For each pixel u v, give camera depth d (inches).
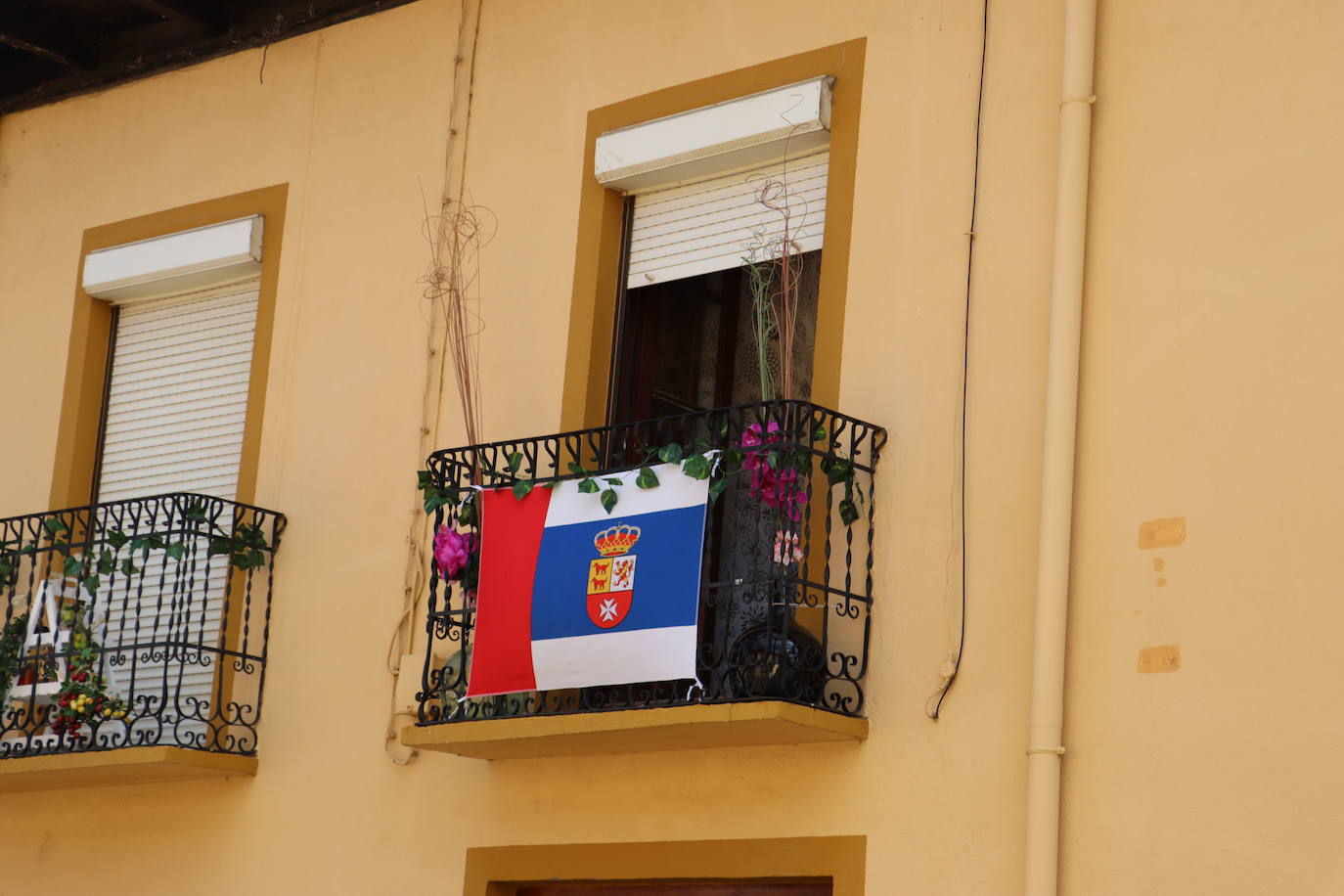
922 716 373.4
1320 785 322.7
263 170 529.7
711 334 448.5
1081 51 379.9
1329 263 343.6
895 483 390.3
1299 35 357.4
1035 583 364.2
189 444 526.3
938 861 363.6
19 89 587.2
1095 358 368.2
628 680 387.9
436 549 425.7
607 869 409.7
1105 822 344.2
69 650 479.5
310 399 498.9
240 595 494.6
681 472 394.6
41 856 510.9
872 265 406.3
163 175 550.9
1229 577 341.7
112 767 467.8
